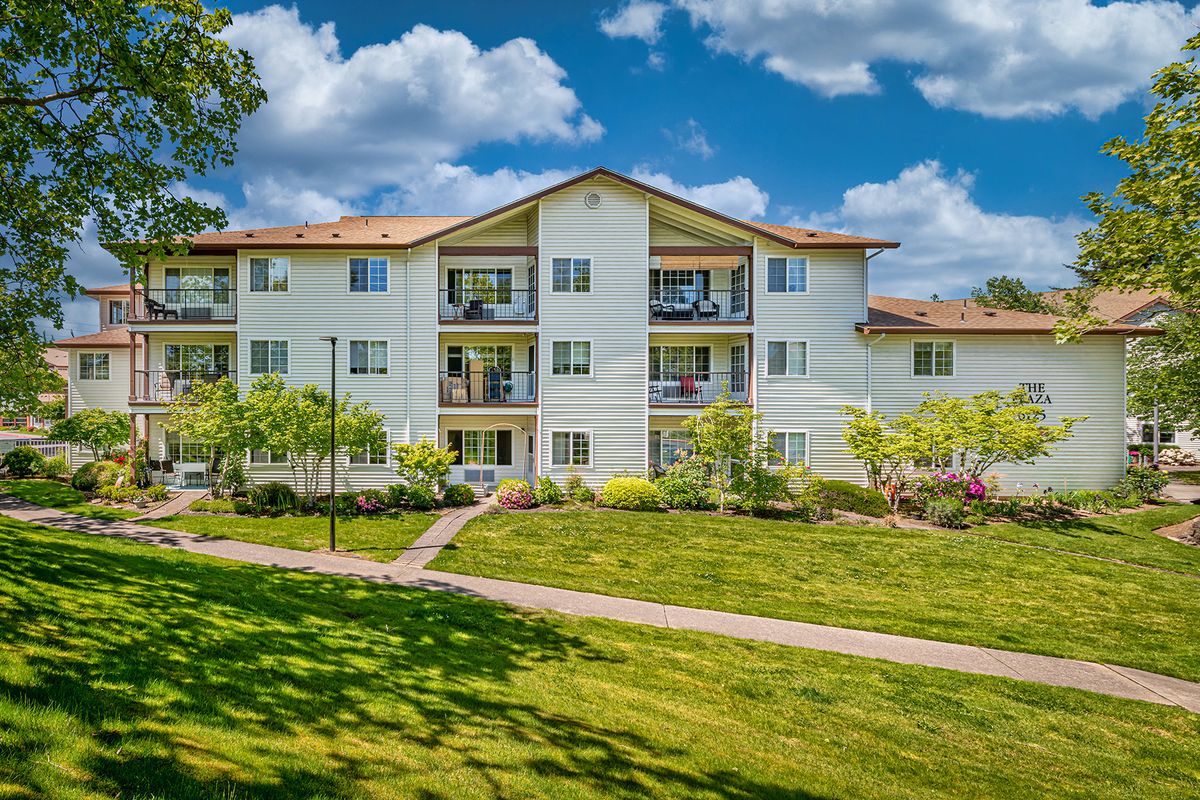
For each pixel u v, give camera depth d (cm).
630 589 1342
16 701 504
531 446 2617
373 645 855
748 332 2461
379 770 508
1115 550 1781
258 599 1017
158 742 487
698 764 614
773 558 1630
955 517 2033
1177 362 2519
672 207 2470
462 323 2408
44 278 1069
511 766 553
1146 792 654
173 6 1026
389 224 2867
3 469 2766
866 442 2258
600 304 2428
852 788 608
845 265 2481
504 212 2405
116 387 2928
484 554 1581
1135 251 1398
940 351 2478
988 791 633
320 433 1997
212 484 2275
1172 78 1341
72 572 955
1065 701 880
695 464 2302
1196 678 990
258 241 2347
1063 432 2130
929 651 1063
